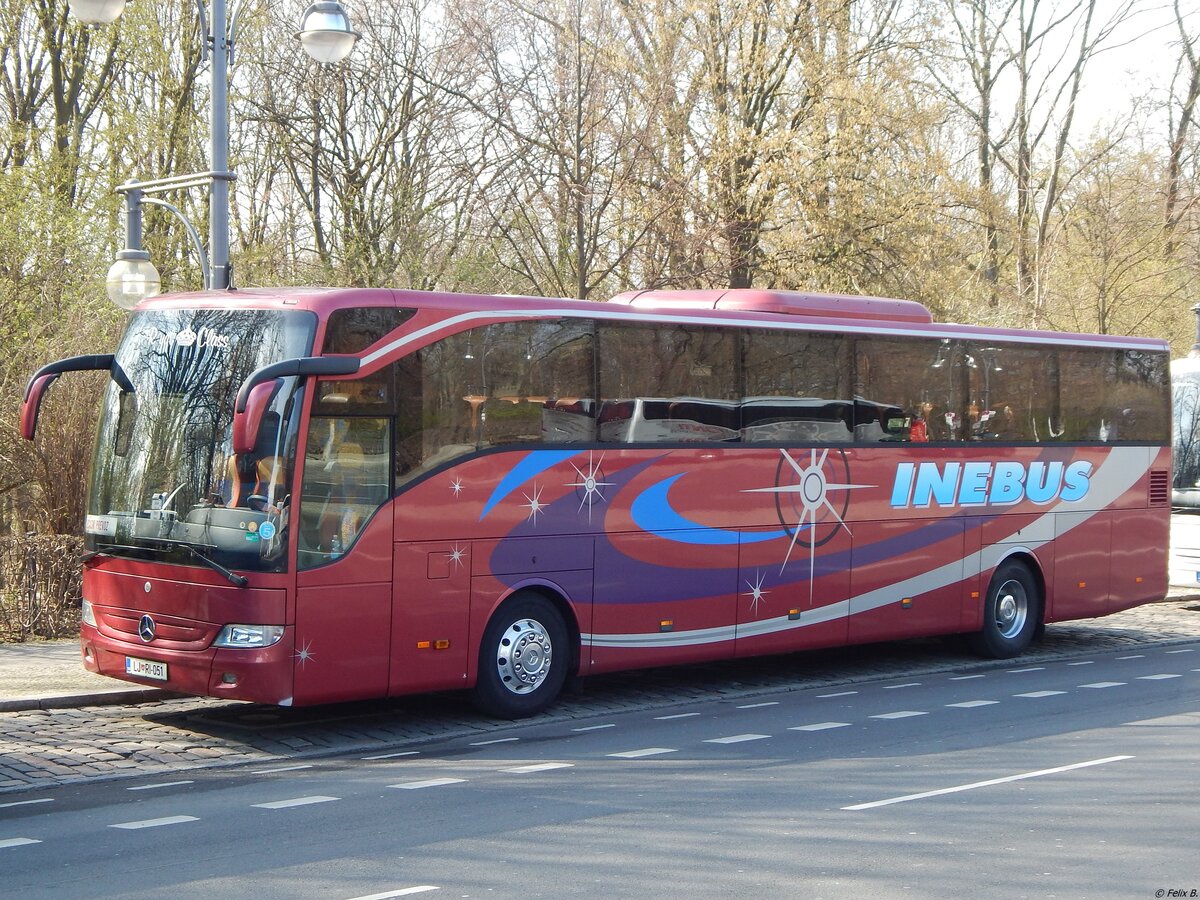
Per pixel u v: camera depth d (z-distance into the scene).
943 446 16.08
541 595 12.57
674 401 13.50
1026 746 11.10
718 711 13.06
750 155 25.25
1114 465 18.14
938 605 16.11
